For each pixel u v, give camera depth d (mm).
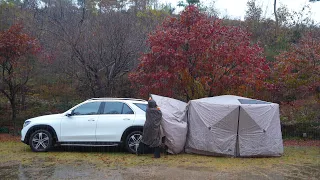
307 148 11953
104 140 10156
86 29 15945
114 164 8953
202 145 10148
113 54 15258
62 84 16469
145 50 15578
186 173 8070
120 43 15359
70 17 18031
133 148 10227
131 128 10203
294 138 13891
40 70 15625
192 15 12703
